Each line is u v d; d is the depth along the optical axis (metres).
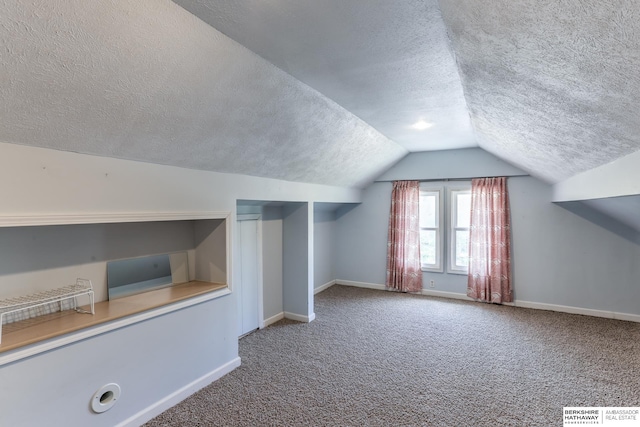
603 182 2.38
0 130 1.49
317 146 3.30
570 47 1.08
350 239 5.88
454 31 1.42
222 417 2.20
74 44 1.29
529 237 4.59
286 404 2.35
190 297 2.46
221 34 1.61
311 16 1.48
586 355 3.11
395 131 3.76
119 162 2.03
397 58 1.91
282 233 4.25
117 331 2.00
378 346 3.34
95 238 2.24
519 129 2.51
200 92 1.86
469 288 4.93
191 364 2.48
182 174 2.44
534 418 2.18
